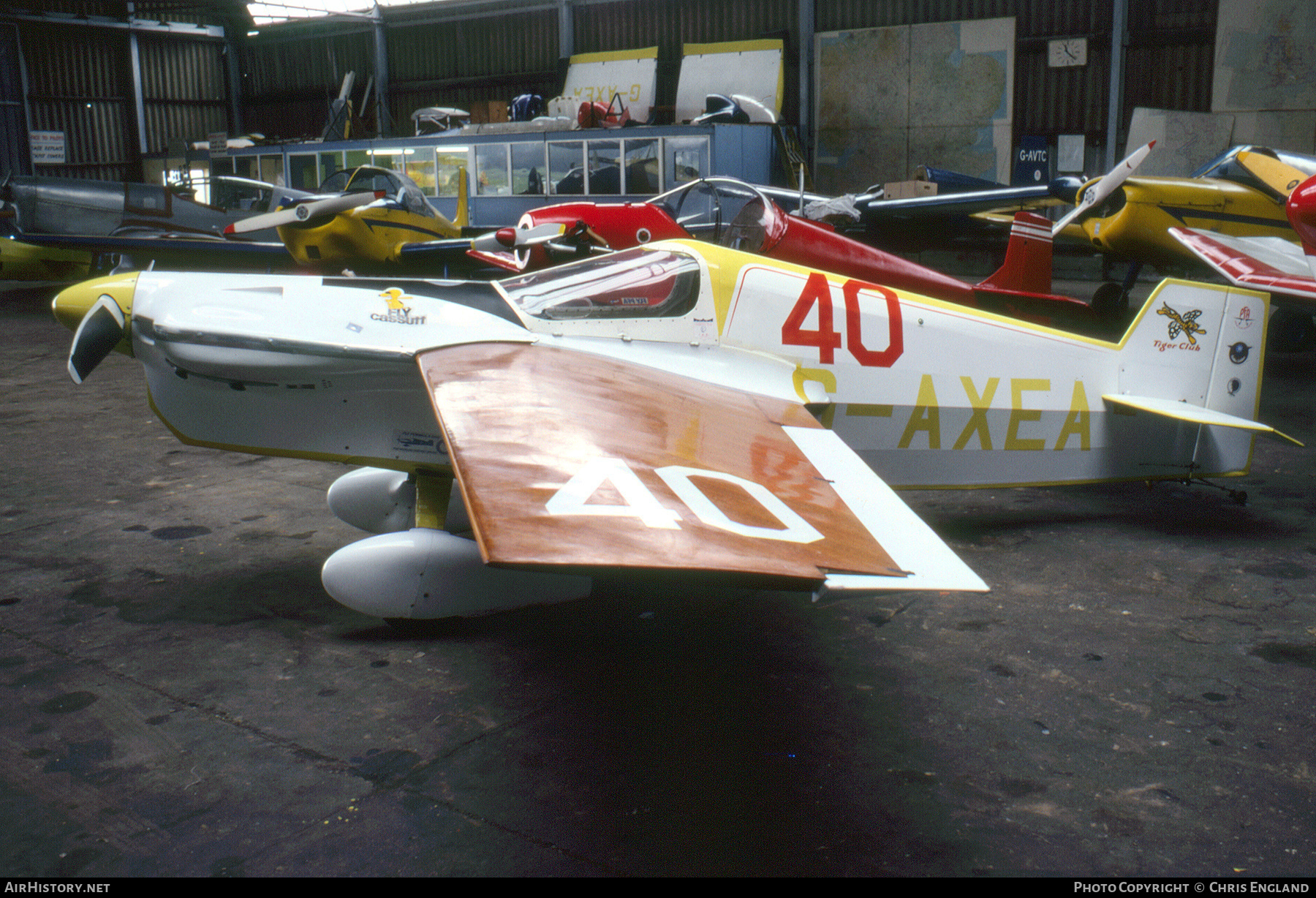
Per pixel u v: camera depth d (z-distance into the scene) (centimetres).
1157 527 407
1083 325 842
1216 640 293
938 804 210
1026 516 425
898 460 367
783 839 197
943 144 1595
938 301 369
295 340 295
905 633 301
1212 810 207
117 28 2078
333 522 408
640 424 245
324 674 270
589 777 220
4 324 1015
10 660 276
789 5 1684
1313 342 848
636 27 1816
